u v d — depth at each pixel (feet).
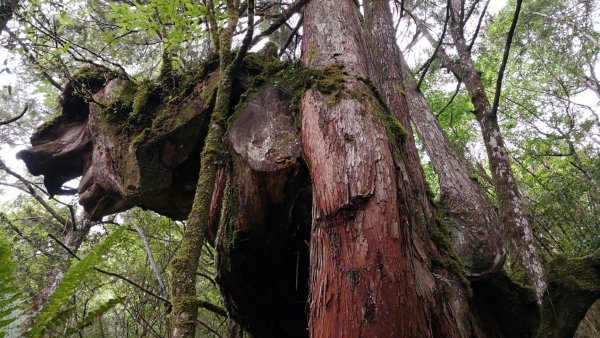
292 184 8.81
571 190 24.70
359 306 5.46
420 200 9.65
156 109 12.56
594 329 14.23
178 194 12.76
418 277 7.37
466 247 11.67
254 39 13.48
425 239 8.98
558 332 8.71
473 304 11.11
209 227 11.01
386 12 16.10
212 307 14.48
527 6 36.81
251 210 9.25
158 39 17.69
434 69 31.73
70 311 4.94
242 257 10.14
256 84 10.27
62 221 23.34
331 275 5.95
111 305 5.21
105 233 23.63
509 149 37.78
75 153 14.24
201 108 11.28
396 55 14.80
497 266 11.55
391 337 5.23
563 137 33.14
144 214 22.04
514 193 16.56
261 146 9.09
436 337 7.23
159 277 14.57
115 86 13.62
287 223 9.62
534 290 13.15
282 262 10.80
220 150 8.48
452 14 22.27
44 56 12.76
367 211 6.22
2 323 4.02
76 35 16.42
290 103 9.48
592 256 9.00
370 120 7.66
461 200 12.88
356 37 10.43
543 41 39.06
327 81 8.71
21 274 20.11
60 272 20.26
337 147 7.17
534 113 37.91
